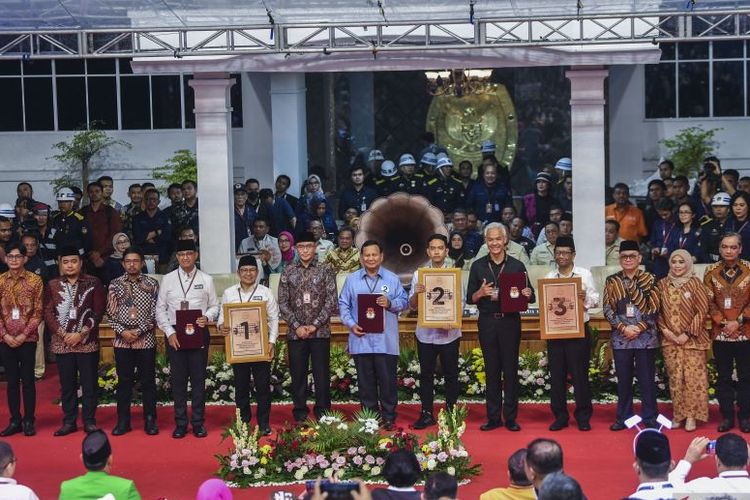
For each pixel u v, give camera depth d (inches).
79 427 564.4
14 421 555.2
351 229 691.4
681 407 532.4
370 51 645.9
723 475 339.9
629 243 528.1
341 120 1080.2
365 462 473.7
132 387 584.7
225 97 691.4
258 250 746.8
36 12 639.1
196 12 660.1
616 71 967.0
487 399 538.6
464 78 997.8
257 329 530.6
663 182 792.9
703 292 525.7
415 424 539.5
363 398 540.7
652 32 648.4
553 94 1067.3
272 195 833.5
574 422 550.3
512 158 1074.1
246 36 646.5
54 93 1000.2
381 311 532.1
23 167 1002.7
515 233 775.1
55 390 642.8
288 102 914.1
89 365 550.3
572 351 530.6
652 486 330.6
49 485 471.8
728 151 978.1
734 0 626.8
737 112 979.3
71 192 758.5
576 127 678.5
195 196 804.0
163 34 674.8
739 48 974.4
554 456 321.1
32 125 1002.1
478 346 617.0
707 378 546.0
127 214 847.7
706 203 752.3
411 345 622.5
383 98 1079.6
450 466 466.0
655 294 526.9
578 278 524.7
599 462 485.7
